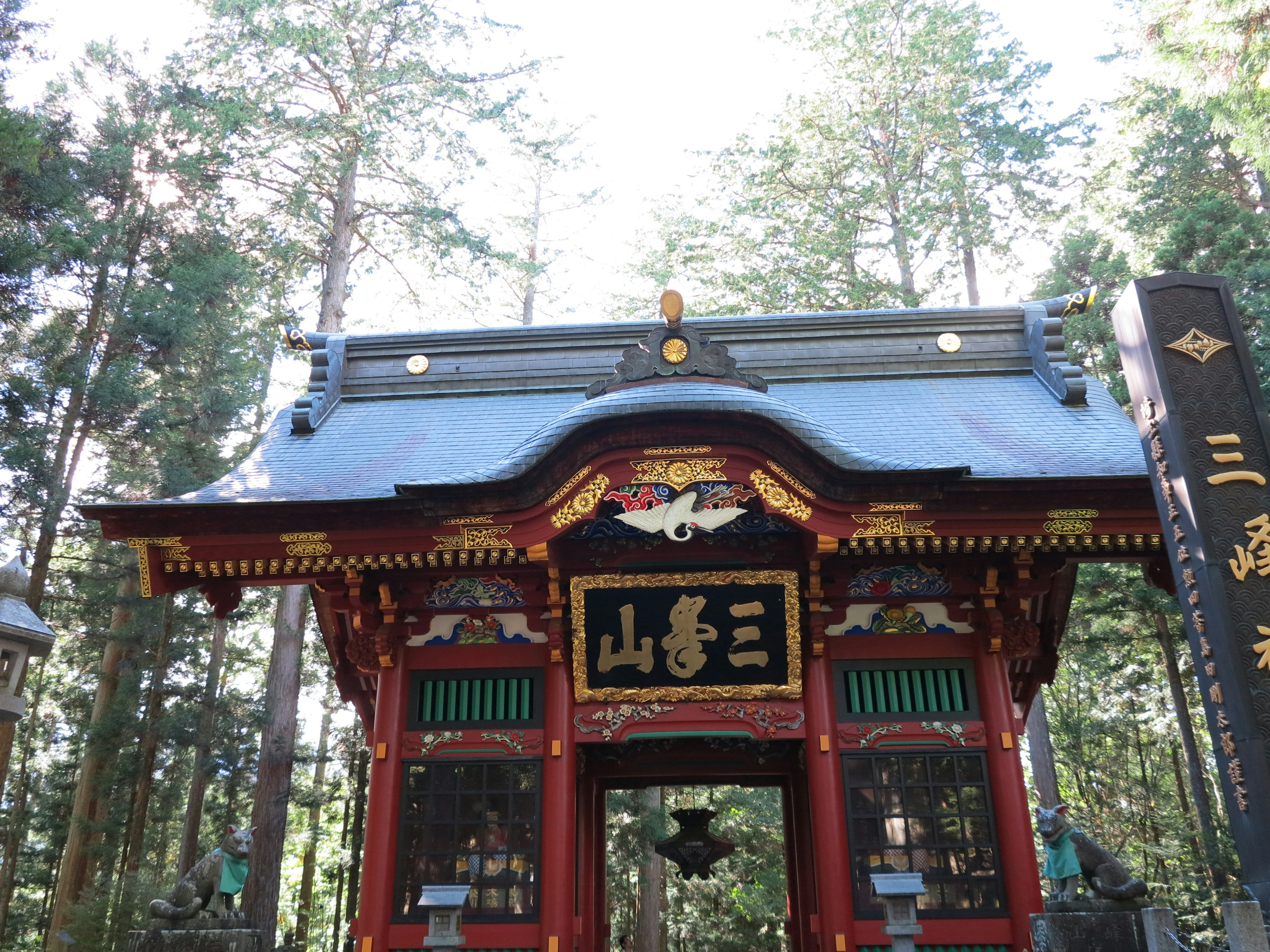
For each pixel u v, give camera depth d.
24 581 9.95
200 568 12.05
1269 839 7.87
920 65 31.55
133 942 10.33
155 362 25.86
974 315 15.92
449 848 11.68
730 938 35.88
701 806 36.50
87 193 26.23
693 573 12.24
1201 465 9.11
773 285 30.80
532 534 11.52
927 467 11.04
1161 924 9.22
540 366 15.86
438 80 28.41
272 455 14.01
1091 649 31.20
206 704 26.48
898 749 11.94
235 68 27.64
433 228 29.02
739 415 11.14
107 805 25.08
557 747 11.96
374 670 12.63
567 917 11.27
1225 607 8.58
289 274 30.72
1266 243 27.48
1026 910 10.98
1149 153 32.59
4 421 21.19
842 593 12.55
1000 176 31.84
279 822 23.56
